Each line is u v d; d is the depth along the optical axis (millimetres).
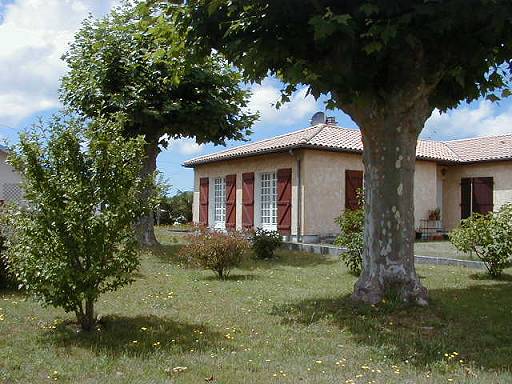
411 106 7156
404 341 5812
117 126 6242
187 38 7250
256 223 20188
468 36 6297
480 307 7566
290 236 18219
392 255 7246
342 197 18625
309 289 9109
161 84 14164
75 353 5238
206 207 23469
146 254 14258
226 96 15414
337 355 5324
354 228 11375
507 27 5996
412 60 6793
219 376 4586
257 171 20203
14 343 5543
